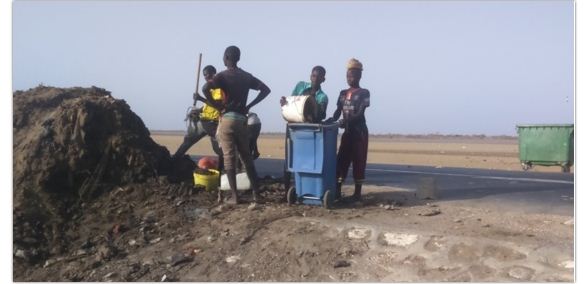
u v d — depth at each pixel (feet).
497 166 79.10
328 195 28.76
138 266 24.88
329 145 29.01
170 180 34.22
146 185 33.06
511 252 21.62
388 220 26.25
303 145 29.14
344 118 30.86
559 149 52.95
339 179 31.55
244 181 33.06
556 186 36.94
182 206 30.66
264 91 30.73
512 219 25.99
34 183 32.37
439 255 22.39
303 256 23.85
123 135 34.60
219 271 23.81
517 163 89.04
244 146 30.25
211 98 29.84
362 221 26.03
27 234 28.60
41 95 41.14
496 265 21.20
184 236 27.22
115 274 24.36
